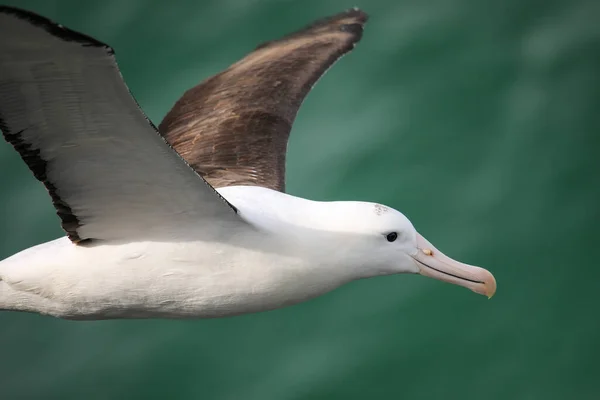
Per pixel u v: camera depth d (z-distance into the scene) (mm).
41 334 15711
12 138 7312
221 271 8203
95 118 7160
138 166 7570
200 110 11031
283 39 12688
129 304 8398
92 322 15695
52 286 8320
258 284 8297
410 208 16484
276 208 8453
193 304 8359
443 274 9031
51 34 6262
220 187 9367
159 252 8133
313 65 11852
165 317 8656
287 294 8484
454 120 17453
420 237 9070
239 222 8086
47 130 7297
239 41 19016
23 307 8562
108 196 7875
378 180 16750
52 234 16688
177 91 18469
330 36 12586
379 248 8703
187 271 8180
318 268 8445
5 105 7055
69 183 7777
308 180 16828
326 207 8609
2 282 8414
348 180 16781
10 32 6250
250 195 8562
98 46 6375
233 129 10516
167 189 7762
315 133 17406
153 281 8219
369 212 8641
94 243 8219
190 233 8094
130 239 8172
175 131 10852
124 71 18984
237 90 11227
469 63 18156
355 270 8672
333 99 17891
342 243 8508
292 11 19203
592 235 15898
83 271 8227
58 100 7000
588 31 18188
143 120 7055
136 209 7961
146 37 19438
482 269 9133
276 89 11242
